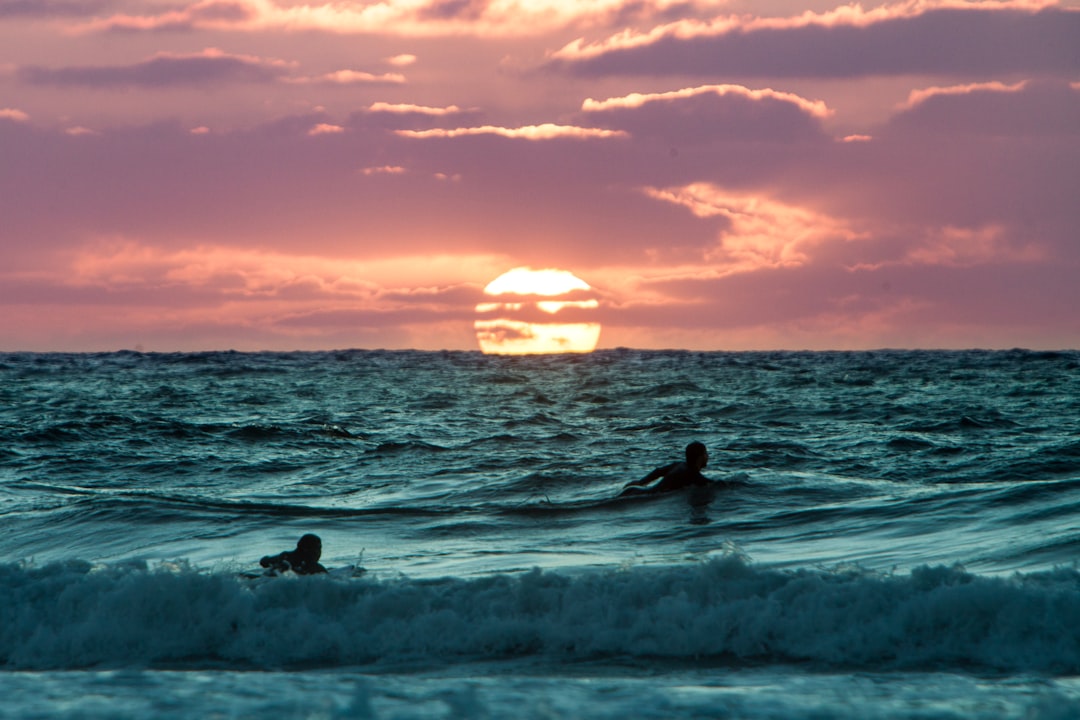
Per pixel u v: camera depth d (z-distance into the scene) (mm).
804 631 13195
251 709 10297
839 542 21016
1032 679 11648
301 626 13523
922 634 13047
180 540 22969
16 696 10781
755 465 34906
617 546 21234
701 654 12953
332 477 35062
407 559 20203
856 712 10367
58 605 14070
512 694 10914
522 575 14523
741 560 14648
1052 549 18922
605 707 10453
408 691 10977
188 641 13484
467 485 31766
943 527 22000
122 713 10180
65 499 28797
